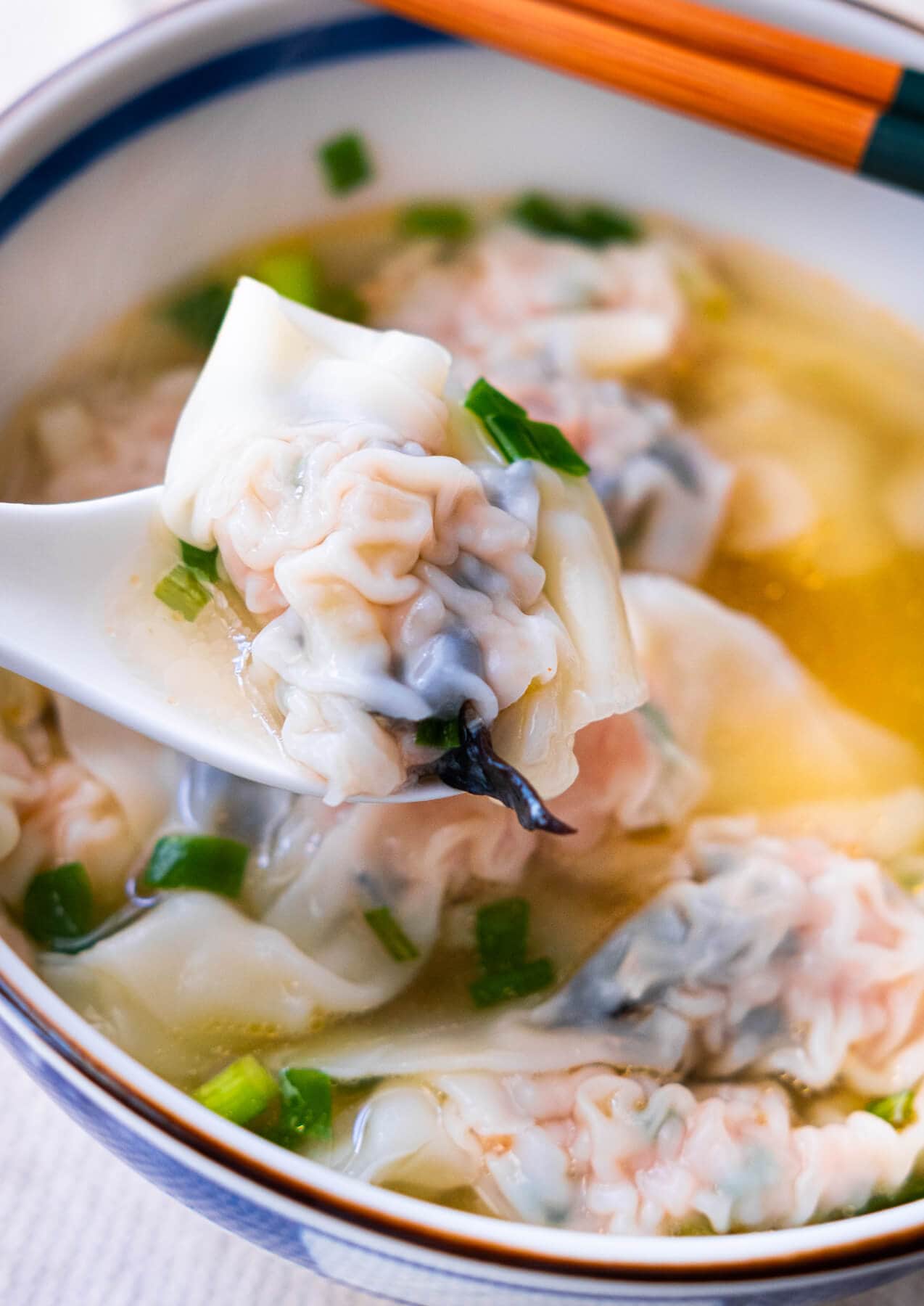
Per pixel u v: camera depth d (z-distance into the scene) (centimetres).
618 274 34
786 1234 25
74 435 31
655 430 33
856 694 32
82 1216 28
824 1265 25
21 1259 28
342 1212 25
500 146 33
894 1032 29
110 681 28
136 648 28
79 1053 25
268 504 28
